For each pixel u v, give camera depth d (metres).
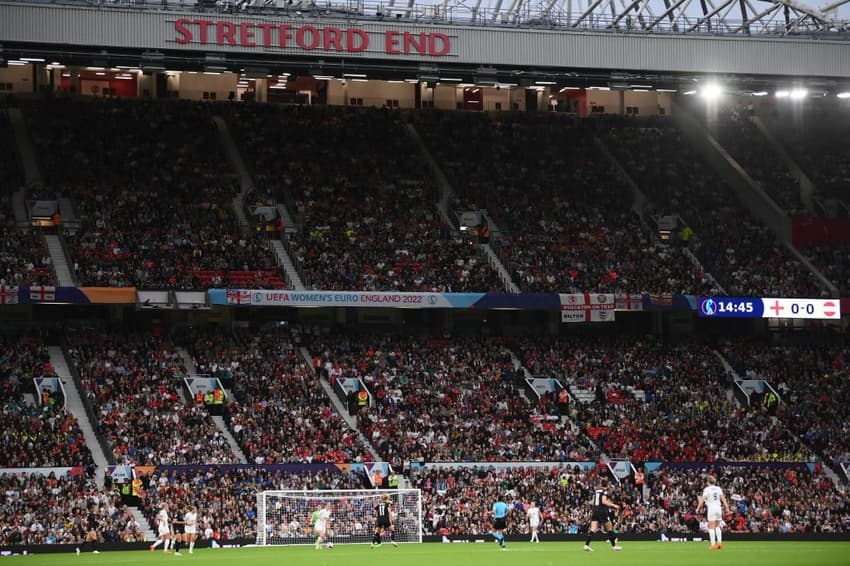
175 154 90.31
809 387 81.00
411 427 71.56
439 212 90.38
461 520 63.19
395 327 84.75
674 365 81.81
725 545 58.38
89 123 91.62
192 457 65.38
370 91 103.44
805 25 83.50
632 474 69.56
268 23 76.44
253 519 60.91
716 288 86.06
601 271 85.81
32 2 72.50
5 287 72.56
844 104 107.50
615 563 40.19
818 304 83.50
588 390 78.38
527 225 90.00
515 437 71.88
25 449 63.69
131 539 58.25
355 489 62.88
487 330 85.62
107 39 73.94
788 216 92.25
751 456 73.19
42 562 47.09
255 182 89.62
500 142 99.62
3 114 91.12
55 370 72.38
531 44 80.12
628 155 100.31
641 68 81.50
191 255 80.06
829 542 63.62
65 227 81.00
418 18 79.25
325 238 84.75
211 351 75.81
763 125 106.25
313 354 77.50
